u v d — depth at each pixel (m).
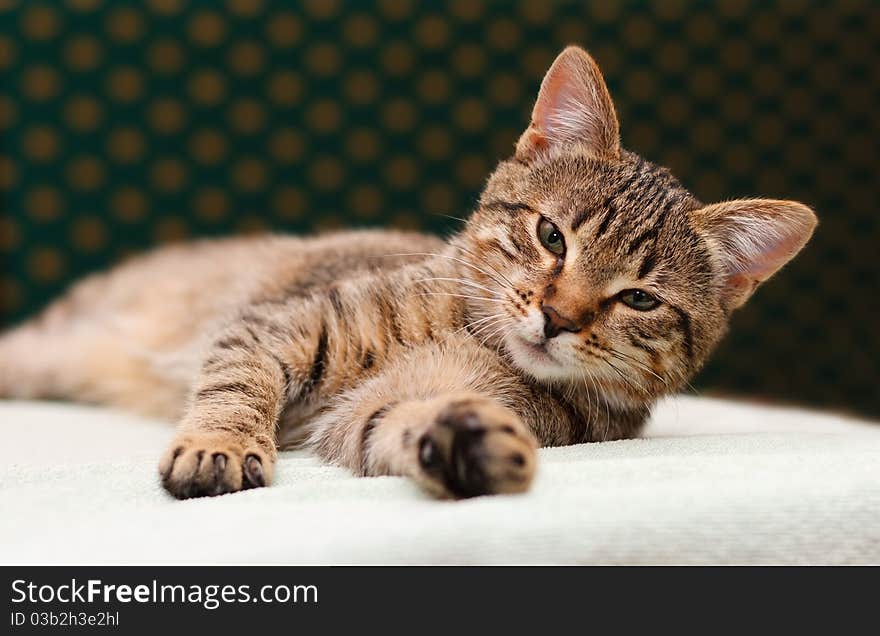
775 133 0.95
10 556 0.40
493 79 0.92
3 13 0.89
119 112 0.90
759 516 0.41
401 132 0.92
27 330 0.69
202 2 0.91
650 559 0.40
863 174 0.96
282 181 0.91
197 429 0.48
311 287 0.57
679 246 0.54
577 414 0.54
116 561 0.39
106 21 0.90
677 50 0.94
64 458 0.52
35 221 0.90
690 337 0.54
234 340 0.53
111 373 0.65
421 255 0.59
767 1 0.95
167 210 0.90
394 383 0.51
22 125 0.90
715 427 0.62
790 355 0.97
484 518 0.40
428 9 0.92
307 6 0.91
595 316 0.52
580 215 0.53
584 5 0.93
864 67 0.96
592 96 0.55
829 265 0.97
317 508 0.42
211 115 0.91
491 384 0.52
